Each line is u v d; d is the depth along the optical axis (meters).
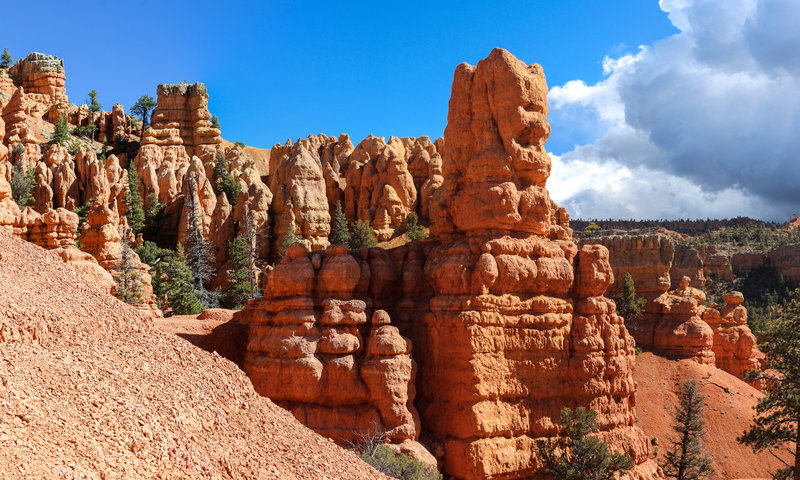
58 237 40.06
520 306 35.28
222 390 16.97
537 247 36.84
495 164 36.47
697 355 63.34
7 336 12.84
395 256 39.31
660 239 73.00
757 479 49.28
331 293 34.16
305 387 31.56
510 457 33.12
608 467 33.03
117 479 10.40
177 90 116.50
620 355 38.31
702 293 70.94
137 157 103.06
